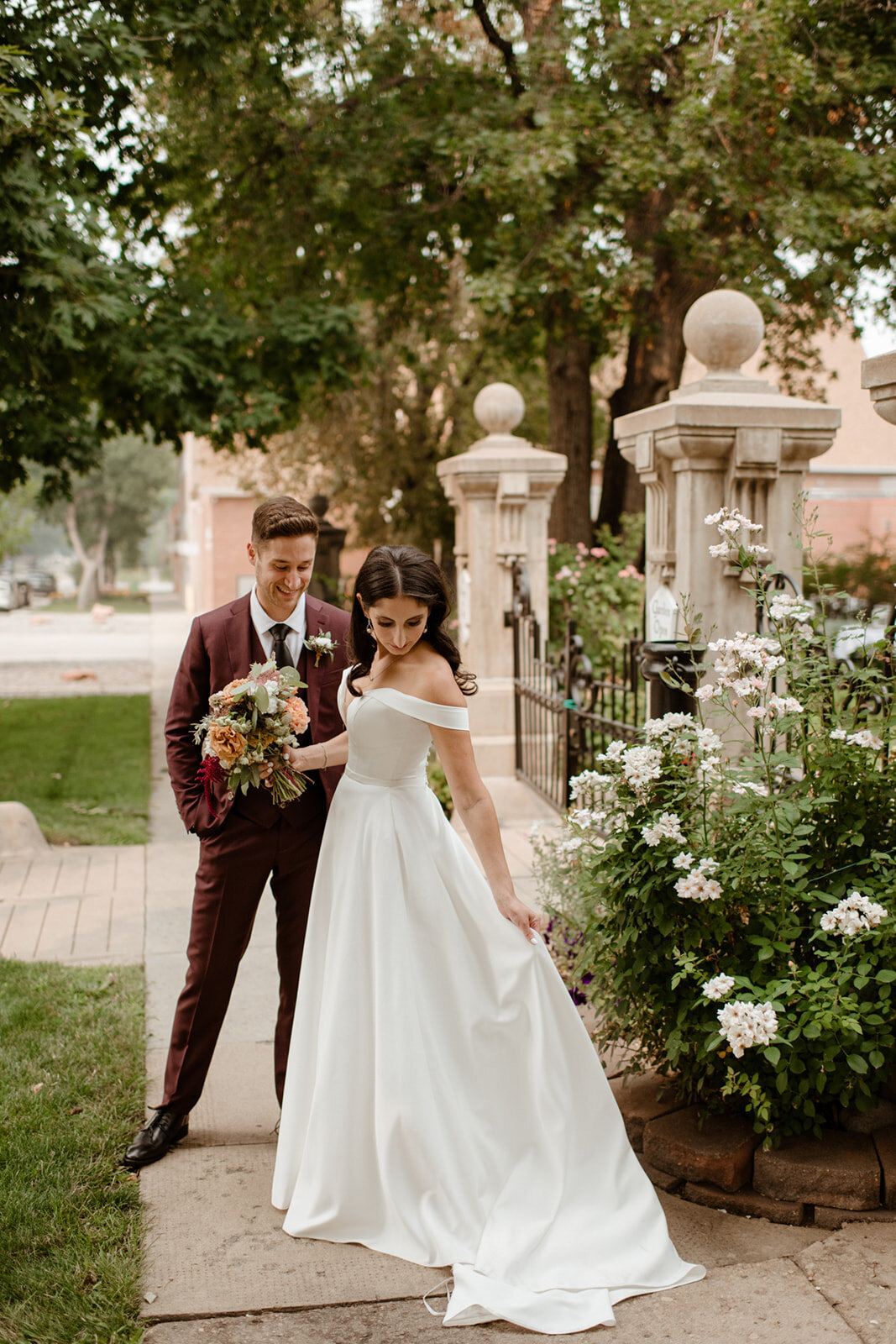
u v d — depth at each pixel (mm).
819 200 9352
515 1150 2621
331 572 13047
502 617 8148
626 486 12500
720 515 3219
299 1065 2766
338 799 2803
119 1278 2396
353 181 11062
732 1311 2281
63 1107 3207
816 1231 2611
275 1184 2738
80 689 14820
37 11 7020
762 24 8617
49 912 5301
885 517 17844
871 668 3031
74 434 9891
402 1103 2535
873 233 9570
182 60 8688
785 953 2715
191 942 2984
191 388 9266
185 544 36281
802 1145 2758
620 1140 2633
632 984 2896
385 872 2668
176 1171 2934
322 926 2809
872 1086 2799
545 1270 2393
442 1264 2467
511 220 10633
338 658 3008
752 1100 2672
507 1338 2232
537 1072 2627
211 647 2963
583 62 10070
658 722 3029
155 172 9258
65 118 6531
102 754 9688
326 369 10023
